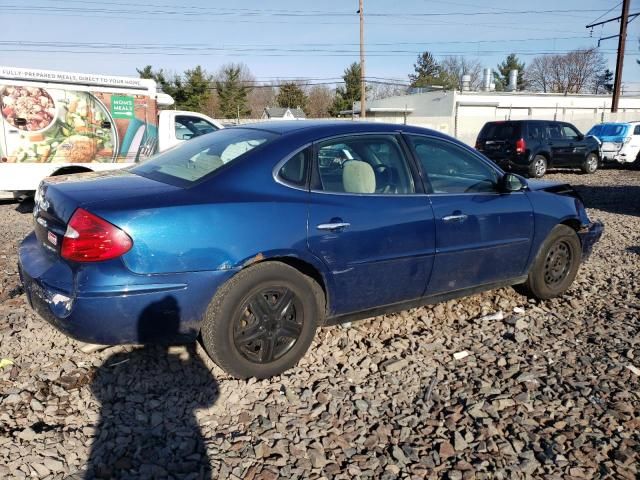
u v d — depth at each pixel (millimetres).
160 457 2609
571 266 4961
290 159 3393
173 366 3420
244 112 60125
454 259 4039
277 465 2592
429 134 4098
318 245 3336
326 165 3533
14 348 3584
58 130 9102
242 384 3254
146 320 2932
